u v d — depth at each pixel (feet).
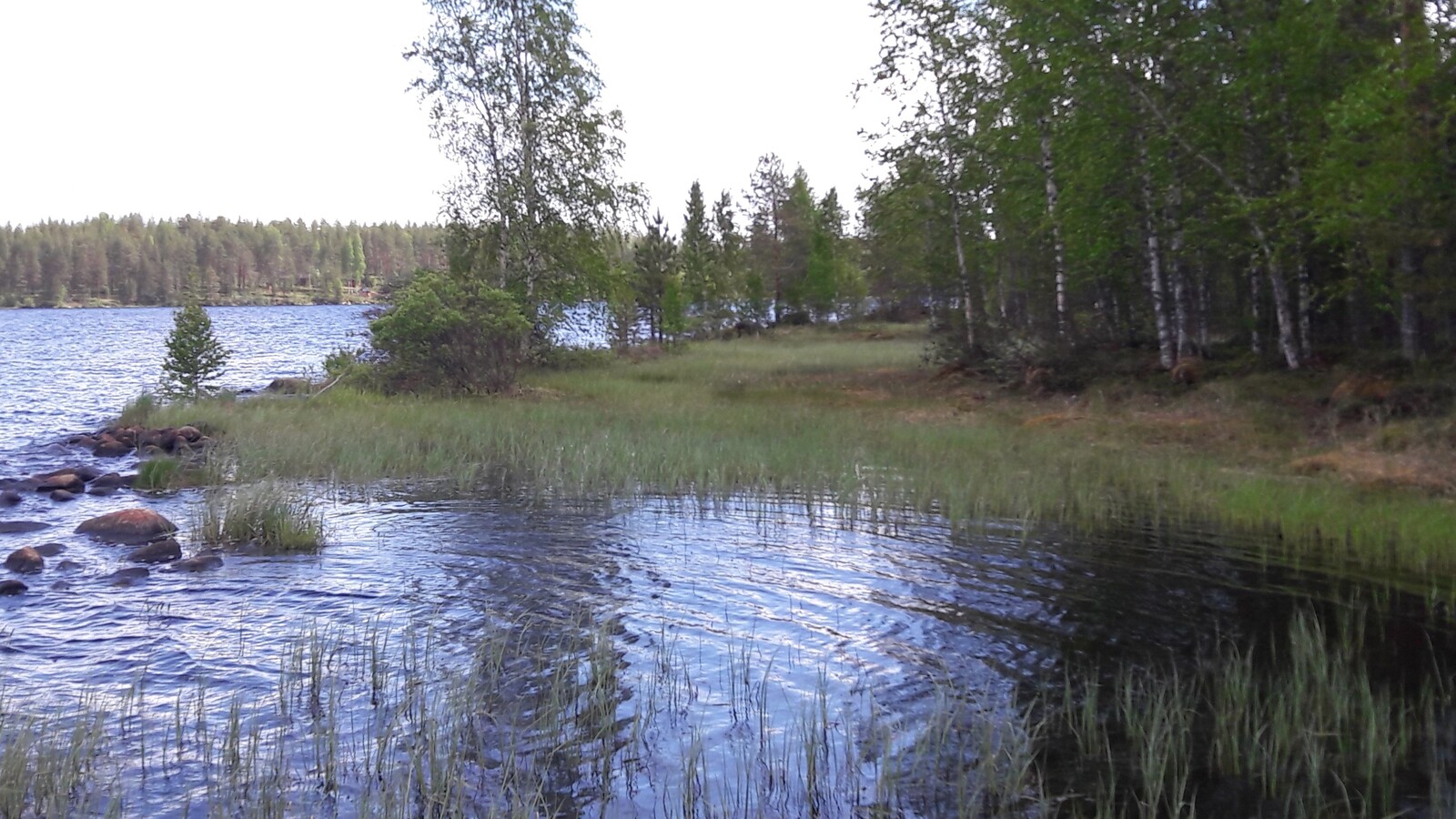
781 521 35.86
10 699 19.86
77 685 20.72
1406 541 31.04
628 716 19.22
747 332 183.52
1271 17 61.16
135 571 28.71
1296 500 36.50
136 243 481.87
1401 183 47.14
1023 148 80.48
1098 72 66.64
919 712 19.52
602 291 100.17
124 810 15.51
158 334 225.76
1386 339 64.23
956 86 85.35
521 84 90.12
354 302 520.83
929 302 136.67
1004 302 95.45
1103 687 20.83
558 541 32.89
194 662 22.07
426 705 19.57
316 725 18.53
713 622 24.90
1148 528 34.63
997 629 24.38
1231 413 55.83
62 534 34.37
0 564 29.73
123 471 47.93
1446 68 46.83
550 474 44.32
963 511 36.40
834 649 23.03
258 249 510.58
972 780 16.67
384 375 78.89
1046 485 40.65
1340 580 28.27
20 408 79.97
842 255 220.64
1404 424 46.26
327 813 15.46
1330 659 22.26
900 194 93.40
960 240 92.12
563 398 76.18
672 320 151.02
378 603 26.27
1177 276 70.44
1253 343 69.46
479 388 77.66
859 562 30.25
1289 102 59.88
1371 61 57.06
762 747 17.97
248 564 30.01
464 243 93.04
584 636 23.70
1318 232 54.95
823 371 99.50
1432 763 17.31
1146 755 17.54
